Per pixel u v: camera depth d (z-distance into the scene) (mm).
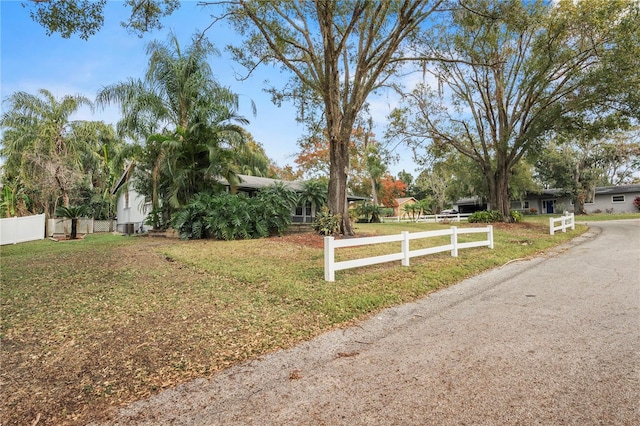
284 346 4000
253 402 2836
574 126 17156
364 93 12734
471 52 16984
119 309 5137
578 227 18141
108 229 26531
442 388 2881
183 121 16391
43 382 3195
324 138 18156
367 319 4934
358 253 9867
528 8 13914
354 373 3260
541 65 16156
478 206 44844
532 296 5652
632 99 14312
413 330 4375
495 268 8383
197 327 4492
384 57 11906
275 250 10156
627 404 2531
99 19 7219
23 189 22438
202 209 13094
